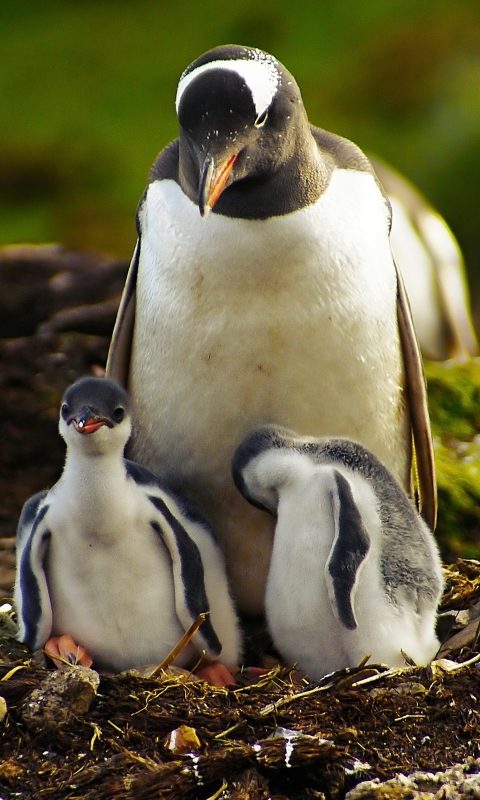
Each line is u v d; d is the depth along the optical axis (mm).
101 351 17875
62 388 17188
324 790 8359
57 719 8625
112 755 8508
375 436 10898
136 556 9477
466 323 23125
